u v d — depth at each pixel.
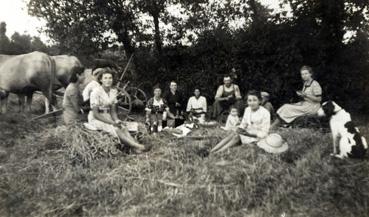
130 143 6.11
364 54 12.91
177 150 5.89
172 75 13.63
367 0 12.53
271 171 5.08
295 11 13.14
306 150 5.82
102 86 6.59
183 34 14.26
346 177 4.95
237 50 12.60
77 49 13.54
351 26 12.99
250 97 6.20
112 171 5.33
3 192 5.17
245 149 5.76
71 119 7.23
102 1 12.66
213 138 6.67
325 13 12.76
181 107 9.77
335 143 5.72
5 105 11.13
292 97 12.56
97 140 6.02
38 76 10.93
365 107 12.42
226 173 5.02
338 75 12.48
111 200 4.82
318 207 4.53
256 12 14.08
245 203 4.62
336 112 5.71
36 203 4.86
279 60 12.27
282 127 7.97
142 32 14.27
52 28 13.40
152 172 5.28
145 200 4.78
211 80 12.94
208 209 4.52
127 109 10.91
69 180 5.21
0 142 7.33
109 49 14.50
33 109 12.26
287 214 4.42
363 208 4.50
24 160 5.84
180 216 4.42
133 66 14.44
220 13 14.12
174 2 14.04
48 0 13.09
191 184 4.92
